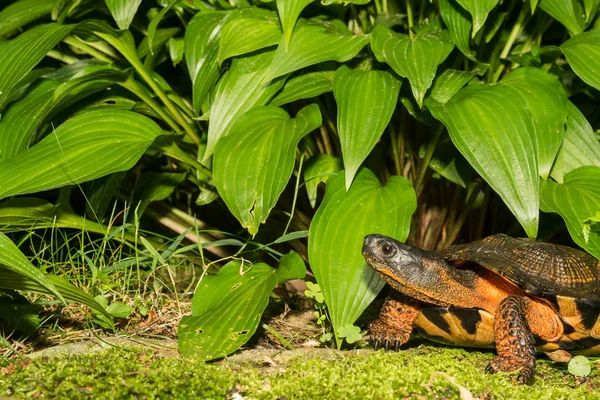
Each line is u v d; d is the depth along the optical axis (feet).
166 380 2.44
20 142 3.01
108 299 2.95
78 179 2.84
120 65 3.22
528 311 2.72
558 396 2.50
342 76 2.89
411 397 2.44
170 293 3.15
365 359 2.62
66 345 2.69
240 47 2.95
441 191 3.21
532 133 2.77
